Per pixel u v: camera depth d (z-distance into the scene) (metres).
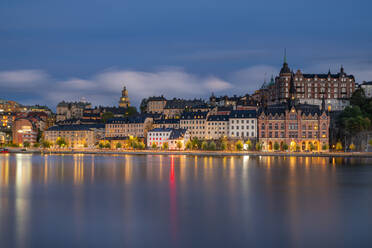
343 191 107.94
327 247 60.38
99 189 111.19
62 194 102.38
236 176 143.38
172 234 66.31
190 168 176.38
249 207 86.25
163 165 194.25
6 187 115.00
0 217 76.94
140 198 96.81
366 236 65.38
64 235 65.62
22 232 67.19
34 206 86.94
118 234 66.19
